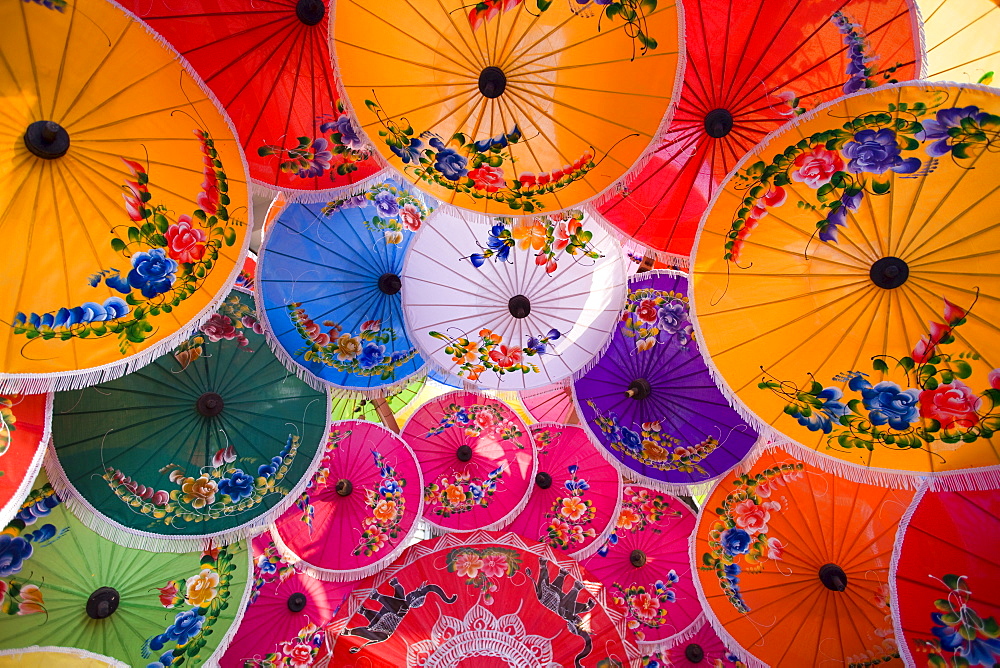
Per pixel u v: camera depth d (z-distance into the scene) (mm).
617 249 5191
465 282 5375
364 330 5789
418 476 7156
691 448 5625
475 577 5461
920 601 3705
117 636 4465
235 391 5012
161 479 4586
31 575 4105
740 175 3539
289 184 4773
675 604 7270
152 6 3818
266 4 4004
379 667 4949
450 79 3805
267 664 6758
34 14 2811
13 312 3035
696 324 3844
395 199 5547
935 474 3574
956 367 3422
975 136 3074
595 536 7445
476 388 5852
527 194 4227
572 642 5148
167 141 3346
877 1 3613
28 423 3246
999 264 3221
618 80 3756
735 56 4031
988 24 3580
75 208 3109
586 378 5879
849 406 3664
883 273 3395
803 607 5145
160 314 3459
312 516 6891
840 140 3307
